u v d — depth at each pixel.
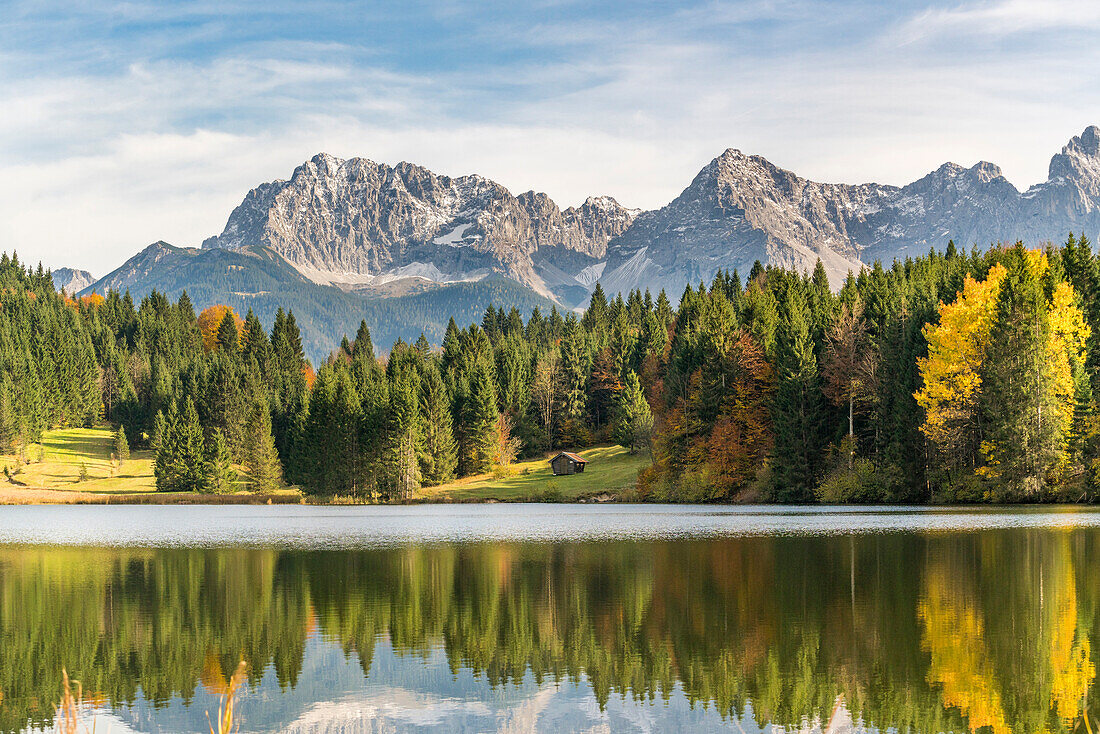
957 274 100.69
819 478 96.75
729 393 106.19
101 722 23.66
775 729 22.06
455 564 50.41
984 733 21.23
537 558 52.38
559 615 35.22
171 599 40.09
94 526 87.81
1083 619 32.09
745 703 23.97
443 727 22.78
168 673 28.05
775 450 97.88
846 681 25.36
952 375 82.62
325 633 33.00
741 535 62.47
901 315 95.94
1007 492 79.44
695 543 58.34
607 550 55.78
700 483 106.19
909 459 88.50
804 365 97.00
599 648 29.91
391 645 31.08
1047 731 21.31
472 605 37.62
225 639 32.31
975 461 85.44
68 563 53.34
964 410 82.31
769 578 42.53
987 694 23.94
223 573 48.25
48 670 28.47
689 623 33.16
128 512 118.38
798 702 23.89
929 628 31.11
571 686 25.94
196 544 65.31
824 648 28.84
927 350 87.88
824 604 35.75
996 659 27.11
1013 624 31.45
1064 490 79.50
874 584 39.91
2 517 105.50
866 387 93.81
